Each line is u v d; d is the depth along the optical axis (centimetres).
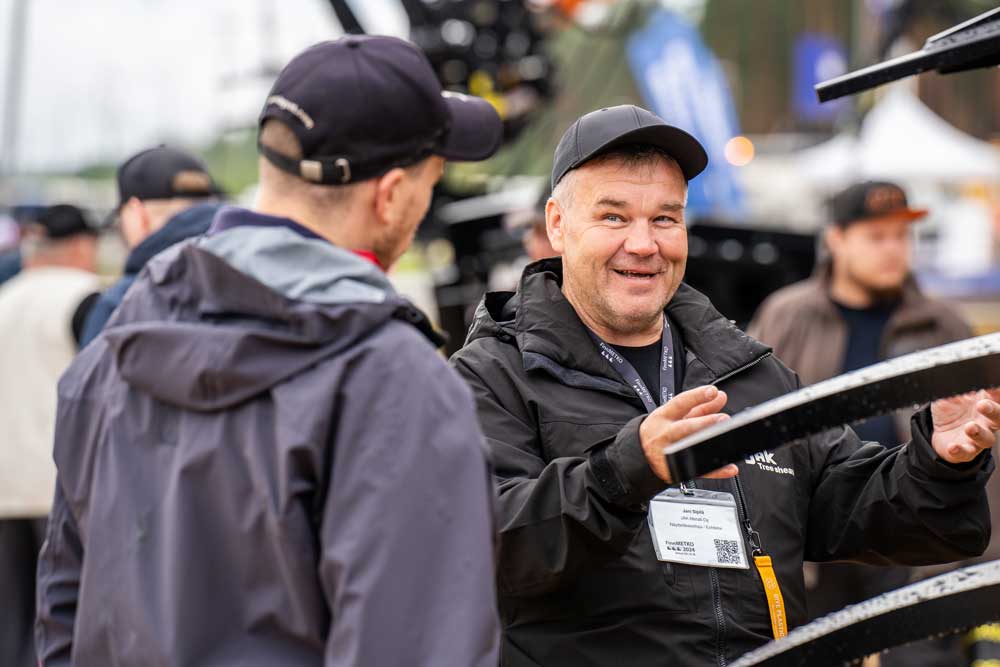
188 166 550
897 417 580
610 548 298
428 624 225
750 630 326
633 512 294
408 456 230
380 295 239
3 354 629
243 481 236
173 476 240
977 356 223
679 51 1088
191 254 243
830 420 229
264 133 252
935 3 1245
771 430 232
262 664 234
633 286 345
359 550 225
